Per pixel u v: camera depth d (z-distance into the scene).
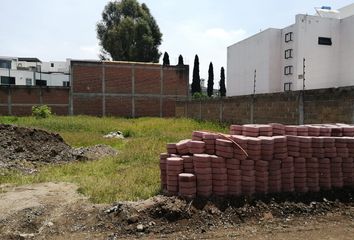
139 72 37.62
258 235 5.21
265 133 7.04
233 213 5.90
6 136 12.13
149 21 52.78
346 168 6.95
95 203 6.55
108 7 54.03
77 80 35.84
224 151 6.31
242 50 36.19
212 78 54.44
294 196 6.51
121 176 8.70
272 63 31.22
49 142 13.33
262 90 32.25
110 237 5.21
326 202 6.45
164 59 53.62
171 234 5.32
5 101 34.06
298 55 28.33
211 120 23.84
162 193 6.88
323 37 28.75
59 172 9.58
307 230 5.40
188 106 29.08
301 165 6.64
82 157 11.89
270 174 6.49
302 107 13.20
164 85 38.44
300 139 6.68
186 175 6.09
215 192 6.25
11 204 6.47
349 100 10.65
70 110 35.78
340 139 6.89
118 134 19.75
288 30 29.83
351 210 6.26
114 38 50.25
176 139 15.70
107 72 36.66
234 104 20.00
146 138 16.52
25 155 11.52
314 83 28.55
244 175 6.35
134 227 5.44
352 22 27.67
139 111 37.75
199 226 5.55
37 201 6.66
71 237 5.23
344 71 28.55
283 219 5.87
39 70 61.22
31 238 5.20
